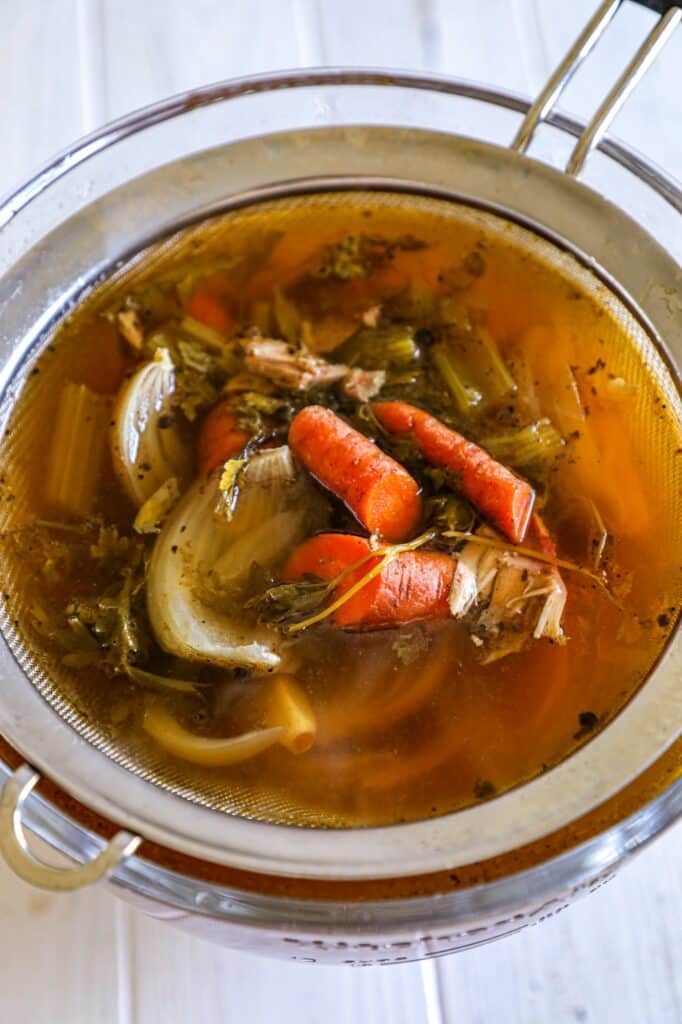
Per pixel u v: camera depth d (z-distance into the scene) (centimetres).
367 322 54
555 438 52
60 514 51
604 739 48
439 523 50
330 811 48
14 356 53
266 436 52
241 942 48
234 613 49
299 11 65
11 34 64
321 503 51
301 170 56
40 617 50
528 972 52
